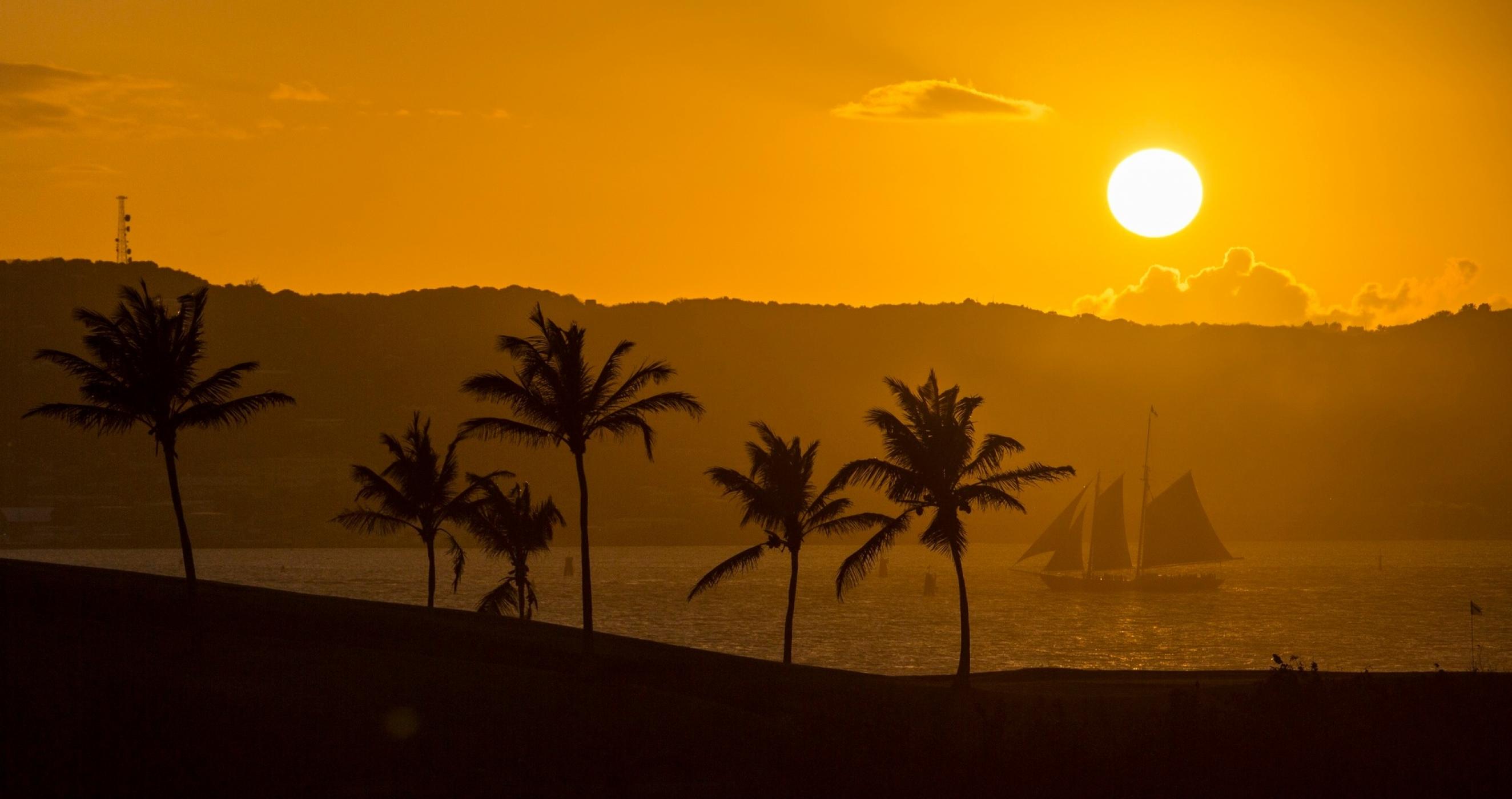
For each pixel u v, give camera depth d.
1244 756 77.38
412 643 106.06
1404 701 91.31
